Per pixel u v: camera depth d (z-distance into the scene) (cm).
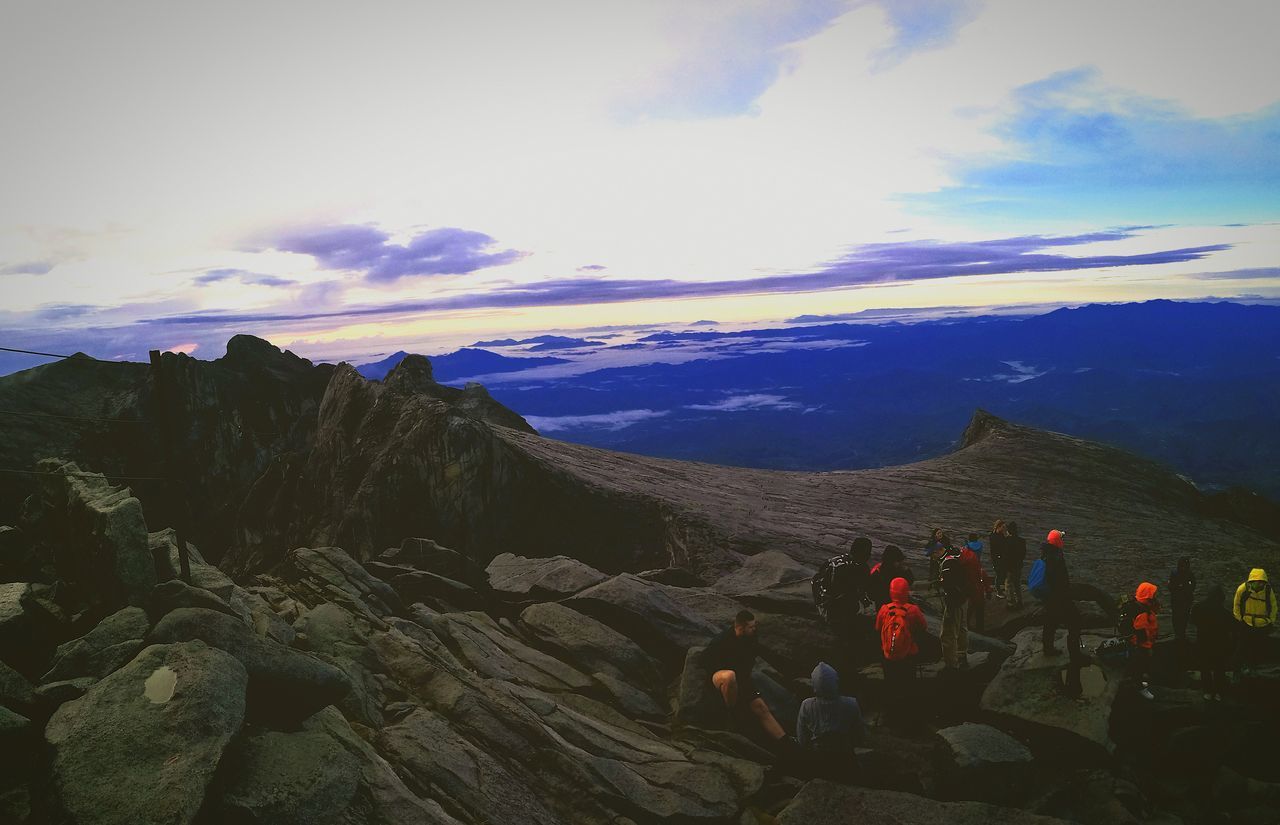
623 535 2431
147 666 625
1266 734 1109
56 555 834
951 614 1157
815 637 1276
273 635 856
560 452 3036
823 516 2703
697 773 874
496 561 1600
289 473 2828
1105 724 1019
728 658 1014
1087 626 1483
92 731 562
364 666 901
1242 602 1204
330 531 2367
